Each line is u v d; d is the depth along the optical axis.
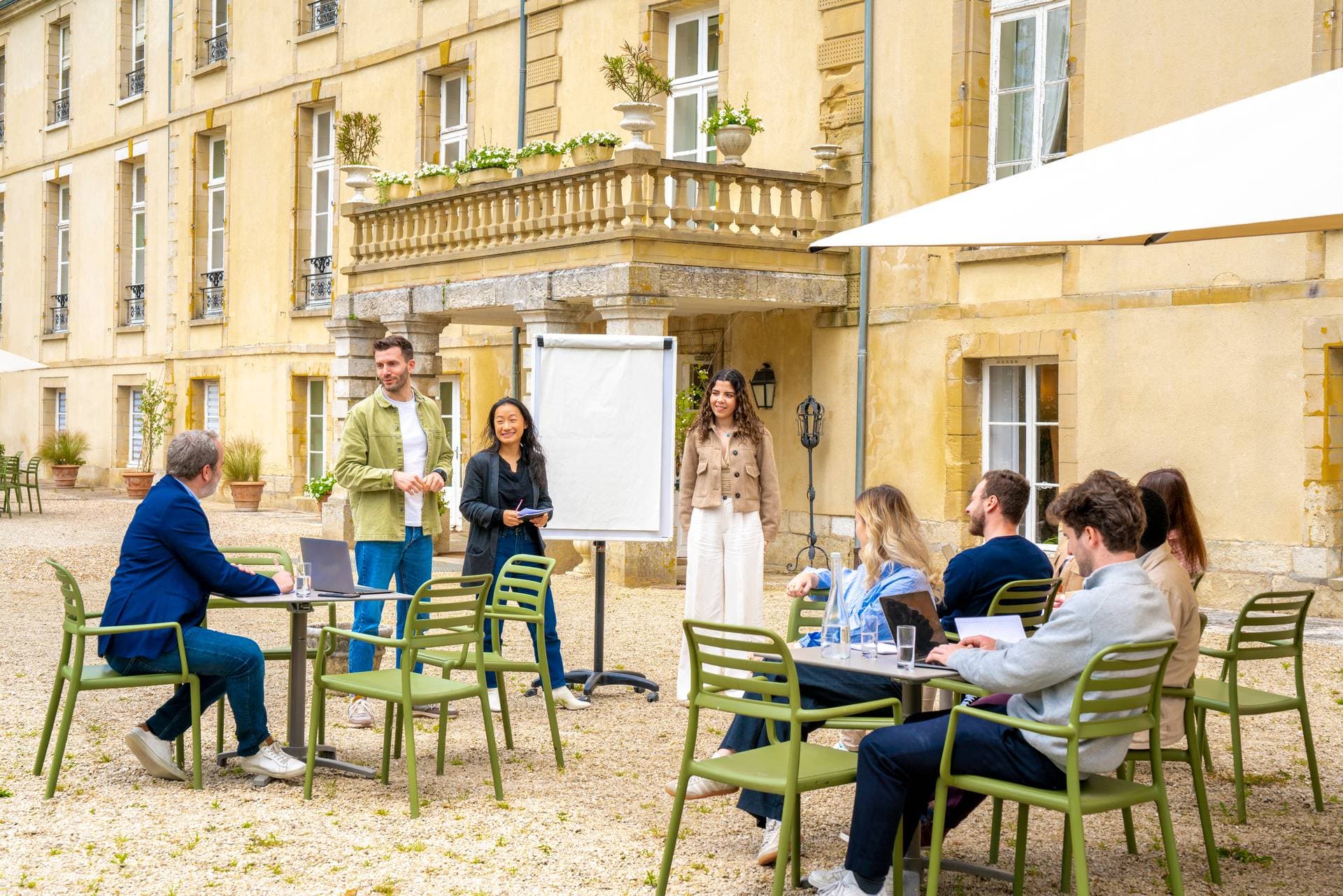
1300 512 10.24
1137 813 5.55
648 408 8.22
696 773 4.42
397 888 4.55
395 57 19.28
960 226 4.46
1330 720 7.18
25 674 8.27
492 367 17.78
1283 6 10.34
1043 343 11.87
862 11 13.36
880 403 13.27
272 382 21.89
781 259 13.05
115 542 15.82
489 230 13.52
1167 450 11.05
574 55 16.48
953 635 5.34
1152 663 4.11
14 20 30.09
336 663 8.05
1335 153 3.79
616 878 4.70
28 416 29.59
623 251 12.00
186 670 5.67
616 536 8.12
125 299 26.48
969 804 4.77
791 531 14.26
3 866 4.70
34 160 29.28
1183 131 4.45
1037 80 12.32
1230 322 10.63
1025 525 12.42
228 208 22.92
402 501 7.25
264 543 15.59
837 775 4.34
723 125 12.77
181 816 5.31
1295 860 4.92
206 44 23.86
